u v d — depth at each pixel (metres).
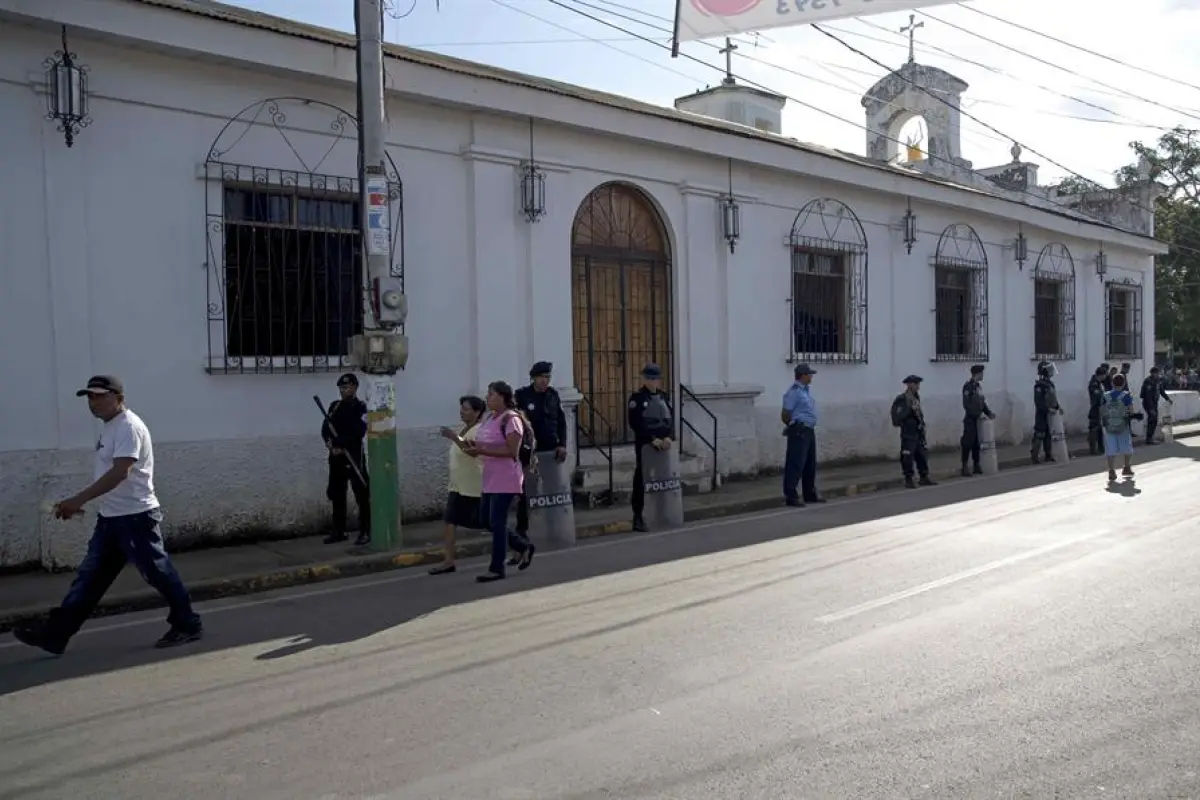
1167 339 39.75
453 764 4.74
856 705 5.42
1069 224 23.33
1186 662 6.08
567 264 13.80
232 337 10.94
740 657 6.36
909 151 25.88
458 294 12.69
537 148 13.46
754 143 15.86
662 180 15.07
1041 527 11.13
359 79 9.84
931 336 20.05
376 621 7.67
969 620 7.13
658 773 4.57
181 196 10.53
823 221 17.59
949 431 20.36
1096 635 6.68
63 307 9.80
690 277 15.43
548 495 10.74
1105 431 15.35
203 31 10.27
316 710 5.57
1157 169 36.28
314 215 11.54
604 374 14.66
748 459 15.94
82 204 9.91
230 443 10.78
